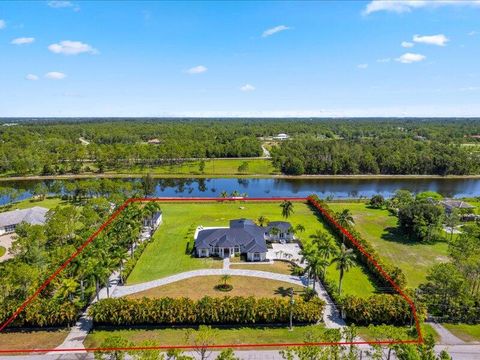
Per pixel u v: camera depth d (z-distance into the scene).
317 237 87.12
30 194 161.12
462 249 79.00
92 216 106.19
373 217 125.38
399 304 61.84
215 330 59.75
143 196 152.12
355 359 48.31
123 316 60.25
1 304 61.94
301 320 61.69
